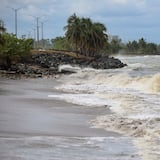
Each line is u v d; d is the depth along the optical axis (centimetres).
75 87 4559
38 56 9656
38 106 2775
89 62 10812
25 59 9025
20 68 7781
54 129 1894
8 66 7825
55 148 1475
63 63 9975
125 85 4712
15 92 3850
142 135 1745
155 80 4325
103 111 2564
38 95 3578
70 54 11331
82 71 8288
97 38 12444
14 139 1620
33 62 9162
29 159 1314
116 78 5262
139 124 1983
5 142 1555
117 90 4191
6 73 6944
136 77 5028
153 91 4044
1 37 7806
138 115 2352
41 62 9331
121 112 2502
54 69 8450
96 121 2130
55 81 5678
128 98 3344
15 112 2455
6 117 2238
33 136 1705
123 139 1664
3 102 2973
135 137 1711
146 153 1419
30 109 2611
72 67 9650
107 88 4431
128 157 1362
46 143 1557
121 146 1528
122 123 2025
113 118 2211
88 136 1730
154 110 2584
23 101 3066
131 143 1582
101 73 7006
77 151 1437
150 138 1673
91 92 3941
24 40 8856
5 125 1964
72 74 7219
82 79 6056
